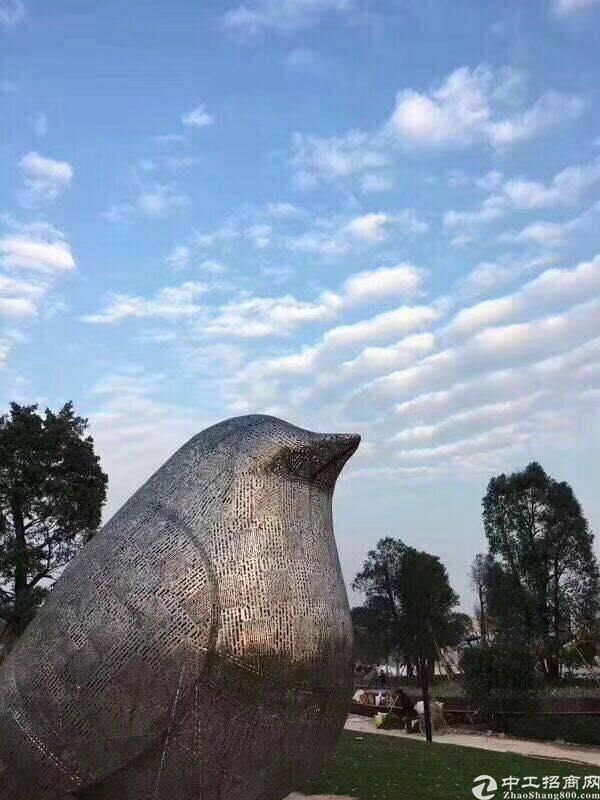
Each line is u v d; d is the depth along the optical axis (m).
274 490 7.66
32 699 7.07
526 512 40.88
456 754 17.38
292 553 7.44
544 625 38.88
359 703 30.50
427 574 23.78
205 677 6.82
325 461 8.02
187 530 7.29
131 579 7.11
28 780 7.11
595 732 21.89
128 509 7.79
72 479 30.34
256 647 6.93
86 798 7.16
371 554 45.25
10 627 27.20
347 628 7.66
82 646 7.00
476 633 51.16
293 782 7.41
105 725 6.86
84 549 7.89
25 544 28.75
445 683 33.50
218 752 6.91
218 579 7.04
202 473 7.66
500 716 25.05
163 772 6.92
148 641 6.87
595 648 37.97
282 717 7.04
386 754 16.89
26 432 29.53
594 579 39.69
